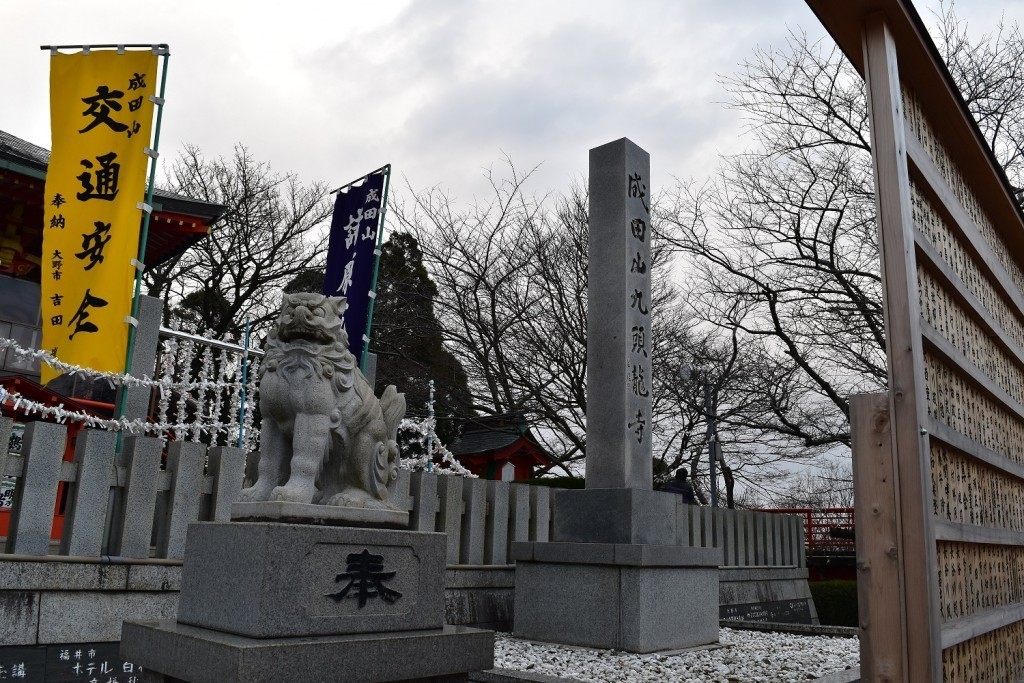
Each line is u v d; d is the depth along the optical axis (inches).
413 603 191.6
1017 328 204.4
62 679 214.1
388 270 848.3
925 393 121.4
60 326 298.0
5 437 220.4
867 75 128.8
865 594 118.3
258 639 163.2
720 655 300.4
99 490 235.1
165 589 239.1
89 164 312.7
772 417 775.1
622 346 329.7
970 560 147.3
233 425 342.0
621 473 318.0
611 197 346.6
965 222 158.4
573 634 304.2
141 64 322.3
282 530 169.6
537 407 754.8
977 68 689.6
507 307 764.0
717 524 482.0
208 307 967.0
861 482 121.4
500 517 355.9
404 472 319.6
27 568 212.5
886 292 121.0
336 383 194.5
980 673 145.9
